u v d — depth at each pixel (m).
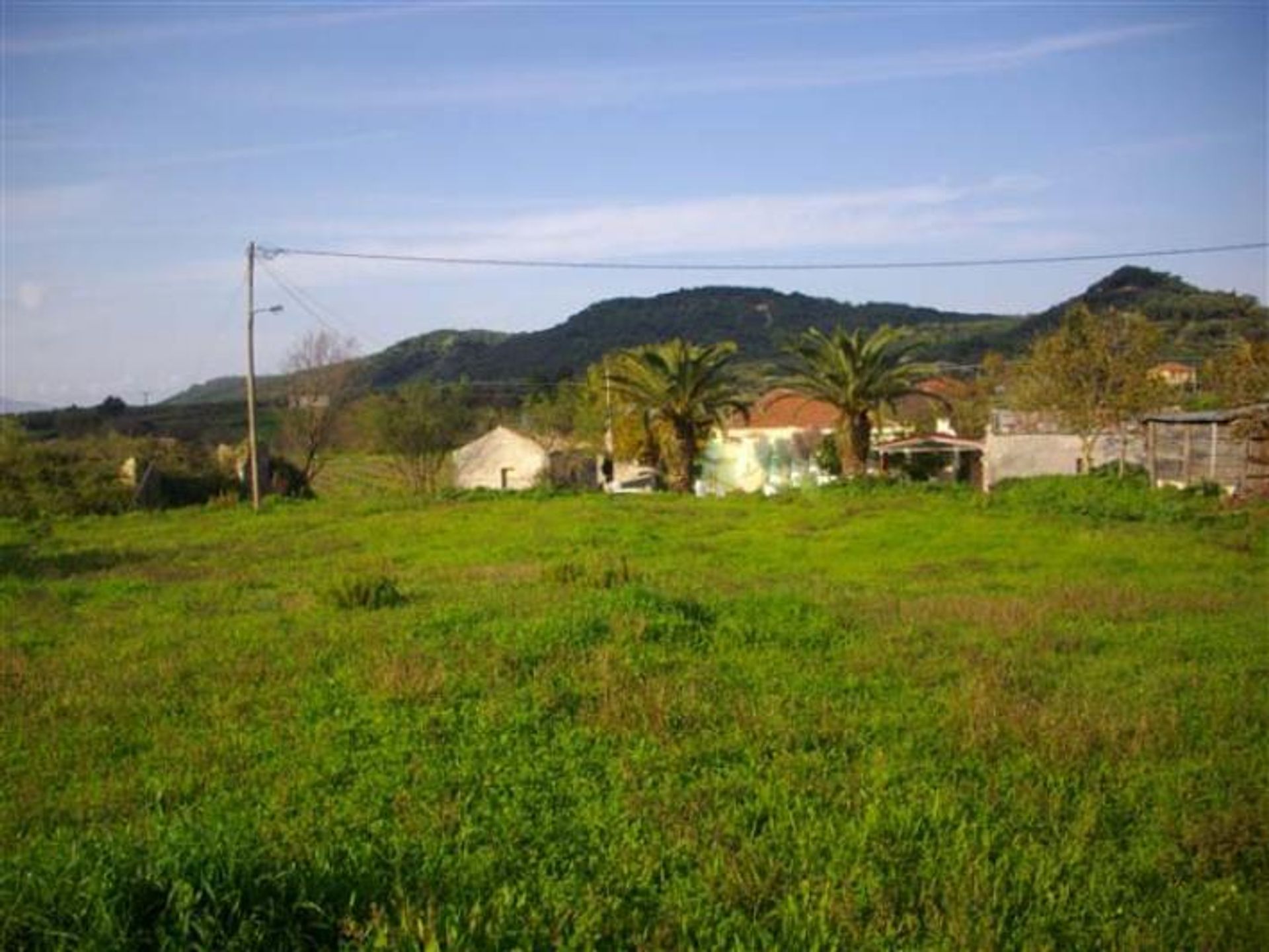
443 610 12.14
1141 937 4.36
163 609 13.87
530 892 4.61
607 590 13.68
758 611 12.09
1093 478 33.00
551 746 7.00
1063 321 42.41
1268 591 15.04
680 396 36.91
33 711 8.29
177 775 6.45
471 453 45.50
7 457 34.97
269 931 3.94
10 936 3.69
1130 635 11.40
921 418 54.47
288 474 44.19
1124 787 6.25
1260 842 5.41
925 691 8.78
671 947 4.24
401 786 6.14
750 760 6.69
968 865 4.93
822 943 4.19
